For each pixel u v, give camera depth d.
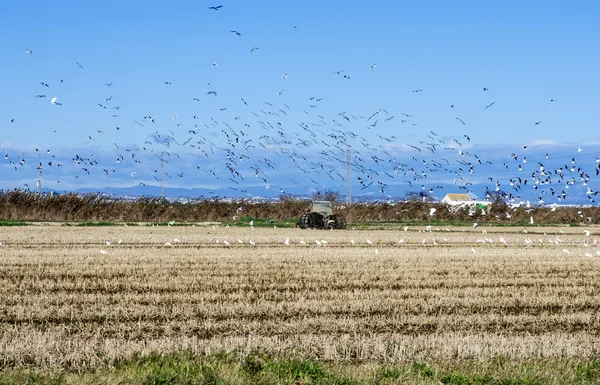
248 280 26.45
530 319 20.23
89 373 13.27
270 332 17.92
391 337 17.17
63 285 24.59
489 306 22.19
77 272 27.98
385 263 32.91
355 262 33.00
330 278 27.39
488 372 13.82
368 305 21.58
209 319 19.12
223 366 13.50
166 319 19.25
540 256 37.91
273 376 13.05
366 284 26.08
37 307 20.39
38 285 24.53
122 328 17.98
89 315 19.55
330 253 37.47
